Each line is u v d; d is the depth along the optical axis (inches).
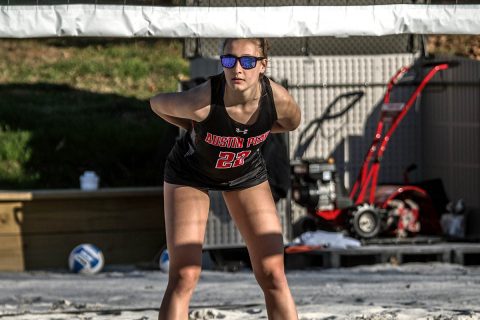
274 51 993.5
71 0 574.2
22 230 939.3
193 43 952.9
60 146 1102.4
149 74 1283.2
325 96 989.8
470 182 981.8
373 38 1003.9
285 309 415.5
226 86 393.7
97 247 954.1
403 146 1019.9
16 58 1305.4
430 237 949.2
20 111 1152.2
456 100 994.1
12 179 1052.5
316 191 914.1
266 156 852.6
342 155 993.5
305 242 900.6
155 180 1084.5
